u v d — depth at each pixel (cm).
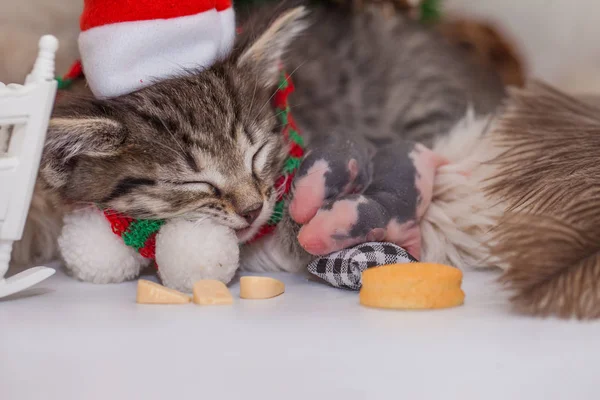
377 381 26
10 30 44
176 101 34
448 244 36
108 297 33
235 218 34
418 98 47
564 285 28
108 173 34
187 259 33
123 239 35
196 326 29
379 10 50
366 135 45
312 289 34
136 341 28
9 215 31
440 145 39
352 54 48
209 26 34
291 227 36
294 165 36
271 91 38
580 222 29
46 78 31
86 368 27
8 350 28
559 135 34
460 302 31
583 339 27
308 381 26
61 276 37
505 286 30
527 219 30
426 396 26
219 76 36
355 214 33
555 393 26
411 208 35
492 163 35
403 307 31
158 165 34
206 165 34
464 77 49
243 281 33
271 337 28
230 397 27
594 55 60
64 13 47
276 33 38
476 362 26
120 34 33
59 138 33
